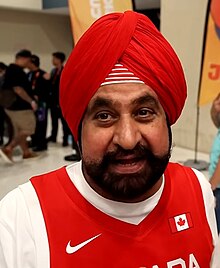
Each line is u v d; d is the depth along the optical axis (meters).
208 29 3.25
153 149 0.63
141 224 0.71
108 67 0.61
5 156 4.46
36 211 0.71
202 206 0.79
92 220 0.70
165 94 0.63
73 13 2.92
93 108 0.62
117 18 0.62
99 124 0.62
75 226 0.70
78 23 2.91
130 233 0.71
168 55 0.64
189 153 4.77
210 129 4.66
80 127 0.67
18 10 7.45
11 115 4.51
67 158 4.59
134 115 0.62
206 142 4.73
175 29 4.74
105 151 0.62
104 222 0.70
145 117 0.62
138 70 0.61
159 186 0.73
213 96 3.30
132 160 0.62
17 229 0.70
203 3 4.37
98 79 0.61
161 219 0.73
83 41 0.63
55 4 6.95
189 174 0.82
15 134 4.56
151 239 0.71
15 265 0.69
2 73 5.29
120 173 0.63
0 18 7.29
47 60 8.28
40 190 0.74
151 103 0.62
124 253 0.70
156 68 0.62
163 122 0.65
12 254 0.69
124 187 0.64
